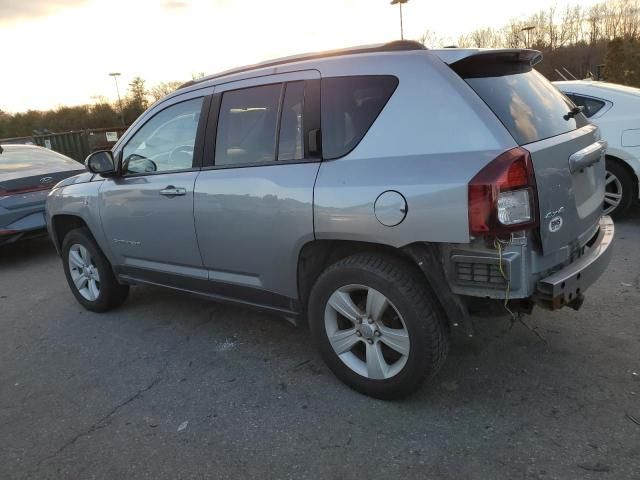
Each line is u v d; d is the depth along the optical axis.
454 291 2.65
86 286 4.92
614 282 4.46
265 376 3.46
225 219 3.44
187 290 4.00
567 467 2.41
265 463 2.62
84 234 4.70
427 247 2.66
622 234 5.79
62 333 4.47
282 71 3.30
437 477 2.43
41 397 3.44
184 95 3.84
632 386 2.98
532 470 2.41
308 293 3.30
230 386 3.37
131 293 5.30
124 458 2.75
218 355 3.81
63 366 3.86
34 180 6.96
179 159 3.83
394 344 2.88
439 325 2.78
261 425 2.93
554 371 3.20
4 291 5.86
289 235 3.12
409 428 2.79
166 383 3.48
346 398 3.12
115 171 4.22
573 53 42.97
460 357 3.45
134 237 4.15
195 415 3.08
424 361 2.78
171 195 3.74
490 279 2.55
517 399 2.96
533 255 2.54
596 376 3.11
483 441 2.64
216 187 3.47
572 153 2.81
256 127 3.37
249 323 4.33
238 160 3.45
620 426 2.66
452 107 2.64
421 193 2.57
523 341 3.59
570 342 3.53
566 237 2.75
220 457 2.69
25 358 4.05
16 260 7.32
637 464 2.40
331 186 2.89
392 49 2.93
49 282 6.05
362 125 2.89
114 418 3.12
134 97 49.62
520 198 2.45
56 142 18.47
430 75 2.72
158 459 2.72
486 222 2.43
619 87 6.26
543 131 2.78
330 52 3.17
